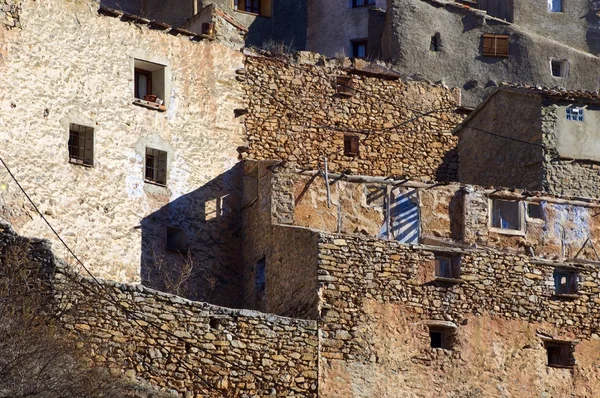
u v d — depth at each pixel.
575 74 118.94
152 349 80.75
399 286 89.12
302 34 122.56
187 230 97.81
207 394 81.75
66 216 93.25
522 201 96.81
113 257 94.38
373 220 94.81
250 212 98.44
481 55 116.94
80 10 96.69
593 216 97.62
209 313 82.88
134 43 98.69
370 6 120.94
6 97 92.75
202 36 101.56
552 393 90.69
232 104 102.25
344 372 86.31
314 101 105.19
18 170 92.12
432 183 95.94
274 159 102.69
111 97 96.81
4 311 76.25
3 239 79.62
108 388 76.06
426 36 115.81
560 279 93.31
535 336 91.31
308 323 86.12
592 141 103.00
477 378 89.31
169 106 99.31
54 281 79.19
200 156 99.88
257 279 95.81
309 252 89.06
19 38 93.94
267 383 83.75
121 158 96.25
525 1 123.12
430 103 108.94
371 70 108.19
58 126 94.25
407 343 88.44
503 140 105.00
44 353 74.31
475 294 90.69
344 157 105.06
